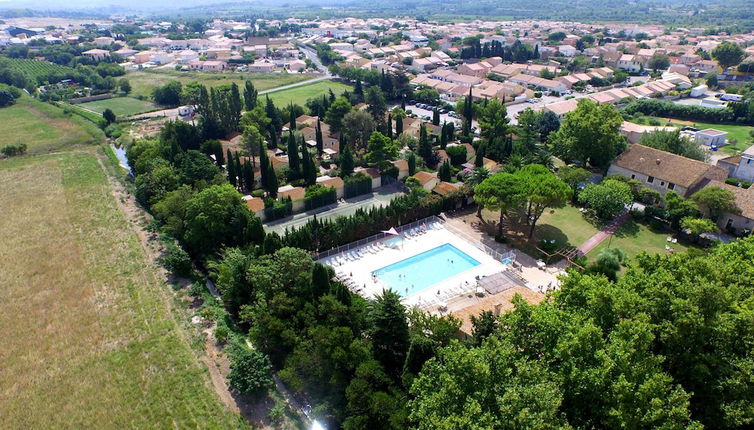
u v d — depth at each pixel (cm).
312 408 4812
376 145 10881
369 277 7350
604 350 3909
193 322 6197
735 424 3753
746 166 10344
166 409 4900
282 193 9838
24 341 5859
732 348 4203
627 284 4853
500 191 7869
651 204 9419
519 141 12062
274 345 5341
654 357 3903
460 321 5391
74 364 5494
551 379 3841
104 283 7025
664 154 9825
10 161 12194
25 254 7775
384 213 8606
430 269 7650
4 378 5309
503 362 3816
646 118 15700
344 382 4753
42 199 9856
